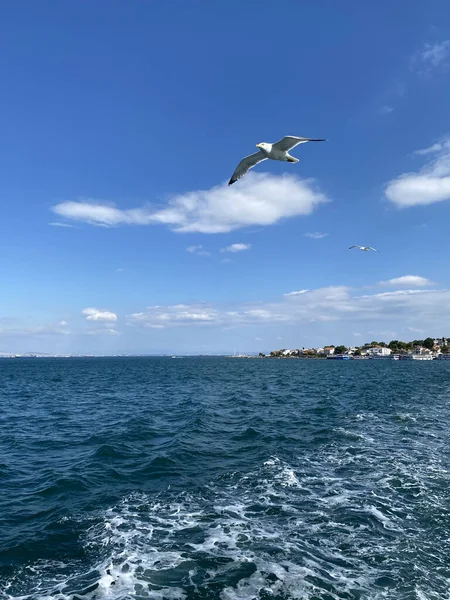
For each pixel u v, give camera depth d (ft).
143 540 38.01
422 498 46.88
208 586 30.58
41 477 58.90
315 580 31.12
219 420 101.60
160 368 484.33
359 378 276.41
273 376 304.91
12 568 33.81
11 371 418.92
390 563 33.47
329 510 44.19
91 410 128.36
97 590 30.32
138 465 63.31
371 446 71.41
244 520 42.09
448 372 363.76
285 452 68.59
